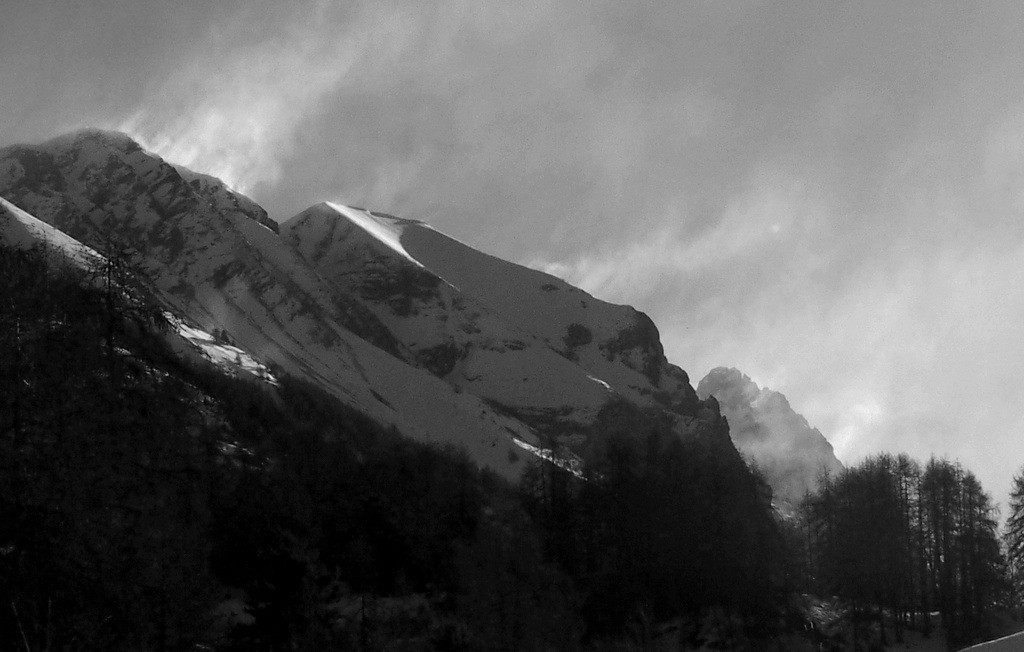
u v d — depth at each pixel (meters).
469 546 84.56
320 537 77.19
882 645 98.69
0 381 50.19
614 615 90.50
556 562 93.94
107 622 46.41
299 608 57.94
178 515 57.22
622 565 97.19
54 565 45.38
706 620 94.38
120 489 51.75
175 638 51.09
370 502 86.50
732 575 96.38
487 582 77.56
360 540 80.69
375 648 63.03
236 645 55.94
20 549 45.22
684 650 90.62
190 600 53.19
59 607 44.84
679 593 95.94
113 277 58.41
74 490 48.28
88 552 47.09
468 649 70.88
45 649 42.16
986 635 98.69
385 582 80.56
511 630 75.06
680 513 99.88
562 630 79.38
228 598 64.38
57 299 55.75
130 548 49.66
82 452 50.47
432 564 83.06
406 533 84.25
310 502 82.12
